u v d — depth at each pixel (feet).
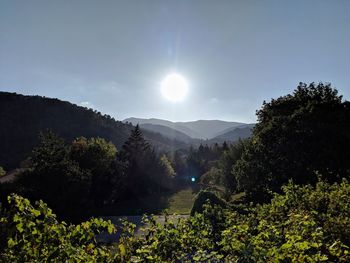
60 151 113.39
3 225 13.92
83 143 160.35
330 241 21.91
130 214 134.92
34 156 108.99
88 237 14.53
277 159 87.97
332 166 79.66
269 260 14.97
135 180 187.52
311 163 82.33
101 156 159.02
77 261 13.89
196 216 22.30
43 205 13.80
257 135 98.37
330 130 84.99
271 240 18.62
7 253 13.44
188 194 206.80
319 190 33.40
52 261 13.39
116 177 159.43
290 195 32.32
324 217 25.26
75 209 103.76
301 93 107.24
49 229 13.69
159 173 207.21
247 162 97.09
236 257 16.12
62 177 100.83
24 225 13.26
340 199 29.43
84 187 107.04
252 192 93.66
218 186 222.69
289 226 21.70
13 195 13.67
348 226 23.22
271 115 106.93
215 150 397.60
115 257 15.20
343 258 17.11
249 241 17.17
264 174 90.17
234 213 26.71
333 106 97.19
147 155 200.85
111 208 151.53
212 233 22.75
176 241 18.24
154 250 17.03
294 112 94.22
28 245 13.50
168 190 229.86
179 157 300.40
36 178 99.81
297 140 86.12
